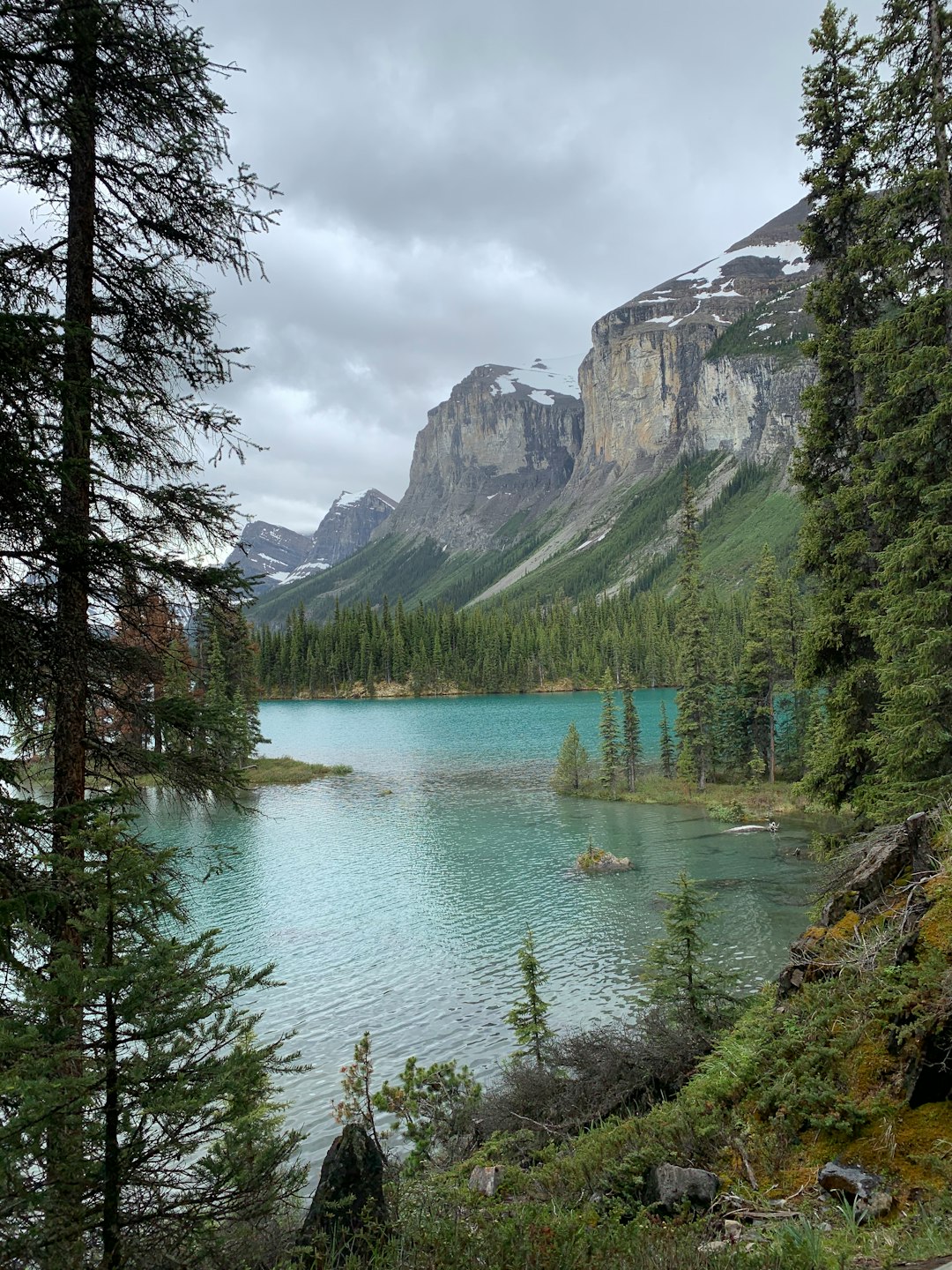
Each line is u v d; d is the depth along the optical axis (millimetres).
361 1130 6191
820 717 53094
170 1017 5105
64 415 6328
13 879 5867
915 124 16203
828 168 18859
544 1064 14383
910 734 15461
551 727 108750
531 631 193250
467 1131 13500
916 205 16281
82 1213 4480
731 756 66125
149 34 7250
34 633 7016
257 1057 5375
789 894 33812
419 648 185000
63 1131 4559
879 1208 5398
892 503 16938
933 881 8414
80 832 5172
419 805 59094
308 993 25578
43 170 7758
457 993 25391
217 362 8656
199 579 7887
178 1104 4734
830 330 19250
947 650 15250
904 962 7566
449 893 36688
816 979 8680
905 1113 6301
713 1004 14070
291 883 38719
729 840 44938
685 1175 6422
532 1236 5438
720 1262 4566
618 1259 4957
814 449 20016
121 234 8344
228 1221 5273
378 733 107438
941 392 15102
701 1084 8805
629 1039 12969
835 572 19469
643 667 174750
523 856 43312
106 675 7824
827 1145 6457
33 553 6742
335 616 187250
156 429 8328
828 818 48844
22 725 7332
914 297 15914
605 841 46031
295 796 63656
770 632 62344
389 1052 21203
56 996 4820
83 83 7309
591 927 31375
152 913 5473
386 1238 5641
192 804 8562
